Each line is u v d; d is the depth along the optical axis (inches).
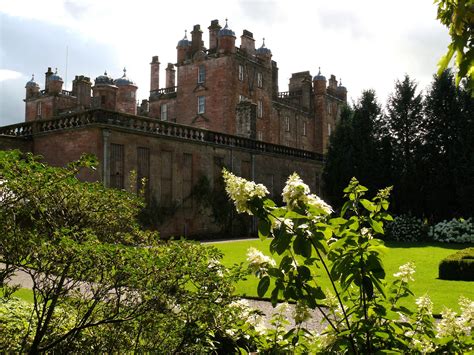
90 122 924.6
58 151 970.7
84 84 1915.6
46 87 2244.1
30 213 164.6
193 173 1127.6
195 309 162.1
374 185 1352.1
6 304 263.4
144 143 1005.8
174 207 1063.6
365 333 141.8
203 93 1796.3
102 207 190.1
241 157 1277.1
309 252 133.6
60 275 171.3
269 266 148.6
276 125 2052.2
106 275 166.4
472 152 1214.3
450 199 1264.8
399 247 953.5
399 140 1357.0
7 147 974.4
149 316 165.6
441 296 431.8
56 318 213.8
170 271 160.9
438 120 1273.4
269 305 395.9
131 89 1978.3
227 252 767.1
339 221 143.6
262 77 1939.0
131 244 200.7
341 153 1419.8
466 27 102.4
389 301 161.8
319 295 139.3
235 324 169.9
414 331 159.2
